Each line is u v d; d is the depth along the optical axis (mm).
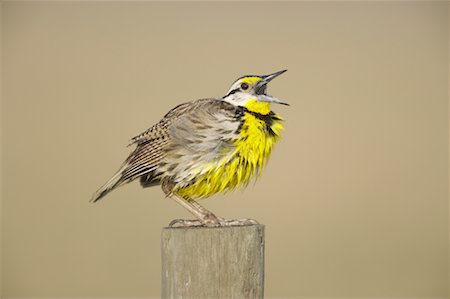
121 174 7055
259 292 5785
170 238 5762
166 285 5793
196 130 6879
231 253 5695
